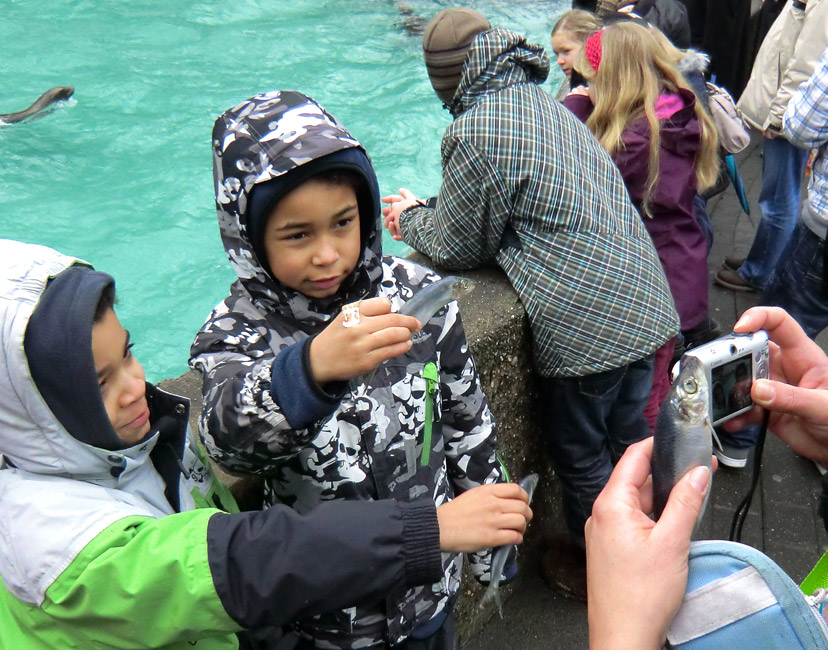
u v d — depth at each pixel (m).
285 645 1.72
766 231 4.20
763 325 1.45
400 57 7.64
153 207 5.53
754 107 4.19
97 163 6.02
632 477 1.07
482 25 2.48
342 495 1.64
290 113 1.55
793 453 3.36
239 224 1.57
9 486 1.31
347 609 1.70
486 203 2.36
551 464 2.90
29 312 1.23
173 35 8.12
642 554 0.93
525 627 2.73
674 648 0.94
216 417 1.42
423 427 1.72
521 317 2.44
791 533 3.02
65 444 1.29
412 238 2.69
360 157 1.57
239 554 1.23
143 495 1.44
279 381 1.35
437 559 1.31
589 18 3.77
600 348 2.38
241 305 1.66
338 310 1.69
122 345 1.35
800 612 0.88
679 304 3.12
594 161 2.44
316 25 8.39
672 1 4.39
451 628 1.99
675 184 2.97
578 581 2.79
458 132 2.33
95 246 5.14
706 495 0.99
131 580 1.20
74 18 8.38
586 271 2.34
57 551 1.23
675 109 2.93
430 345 1.74
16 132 6.31
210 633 1.26
